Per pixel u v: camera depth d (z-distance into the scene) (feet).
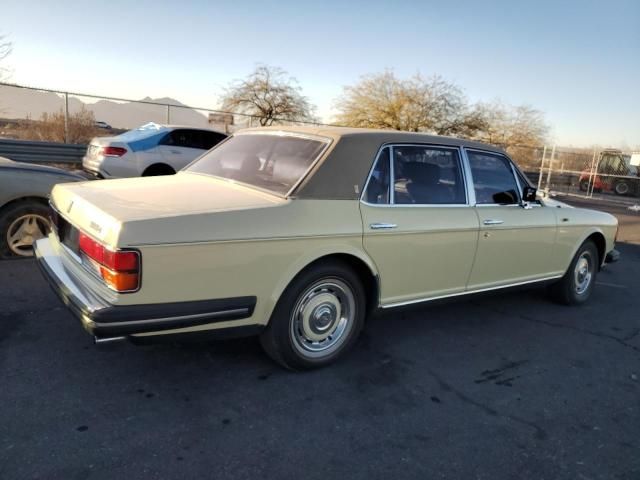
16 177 16.56
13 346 11.24
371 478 7.96
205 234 9.03
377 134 11.93
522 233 14.79
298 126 13.30
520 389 11.37
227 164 12.87
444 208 12.82
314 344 11.12
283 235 9.86
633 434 9.88
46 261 10.80
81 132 49.37
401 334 13.96
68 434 8.38
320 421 9.38
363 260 11.17
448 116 100.01
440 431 9.41
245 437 8.71
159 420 8.99
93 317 8.35
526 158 100.42
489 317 16.06
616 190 78.84
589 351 13.96
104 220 8.80
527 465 8.63
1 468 7.45
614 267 25.58
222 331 9.64
